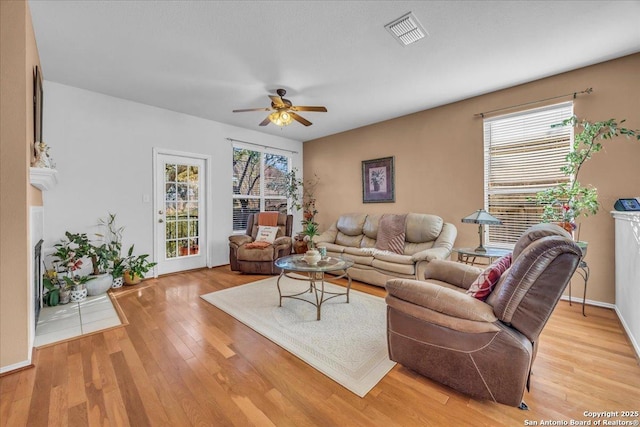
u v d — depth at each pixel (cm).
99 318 253
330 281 384
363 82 316
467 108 366
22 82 179
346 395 152
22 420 133
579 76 285
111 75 299
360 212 503
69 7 193
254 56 260
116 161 361
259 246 414
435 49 249
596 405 142
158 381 163
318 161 580
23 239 178
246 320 249
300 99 366
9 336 172
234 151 506
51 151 314
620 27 218
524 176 327
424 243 371
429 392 154
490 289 159
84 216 337
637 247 195
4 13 175
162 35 228
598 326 232
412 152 425
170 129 410
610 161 270
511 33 226
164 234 411
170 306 284
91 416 136
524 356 130
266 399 149
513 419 134
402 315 166
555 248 130
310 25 215
